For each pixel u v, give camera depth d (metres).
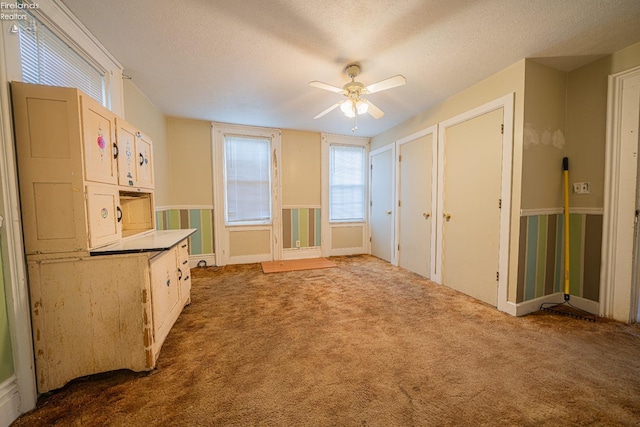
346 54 2.06
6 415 1.14
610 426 1.12
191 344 1.80
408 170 3.71
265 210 4.29
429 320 2.17
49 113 1.27
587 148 2.25
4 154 1.16
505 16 1.62
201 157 3.88
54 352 1.33
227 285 3.10
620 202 2.08
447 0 1.49
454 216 2.91
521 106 2.17
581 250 2.33
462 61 2.17
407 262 3.78
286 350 1.73
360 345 1.79
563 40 1.89
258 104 3.17
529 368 1.52
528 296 2.31
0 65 1.14
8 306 1.18
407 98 2.97
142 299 1.48
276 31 1.78
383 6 1.54
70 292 1.36
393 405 1.24
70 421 1.16
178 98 2.98
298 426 1.13
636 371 1.48
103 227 1.51
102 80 2.05
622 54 2.02
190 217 3.84
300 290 2.92
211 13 1.61
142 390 1.36
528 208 2.25
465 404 1.25
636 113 1.98
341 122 3.90
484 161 2.52
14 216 1.20
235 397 1.30
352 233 4.86
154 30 1.77
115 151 1.66
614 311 2.14
